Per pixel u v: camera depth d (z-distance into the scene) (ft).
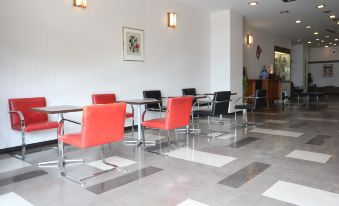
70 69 17.67
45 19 16.37
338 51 62.95
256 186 9.78
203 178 10.61
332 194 9.04
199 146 15.66
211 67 30.12
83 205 8.50
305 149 14.80
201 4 26.35
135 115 21.94
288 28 39.45
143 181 10.37
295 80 58.85
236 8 27.91
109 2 19.74
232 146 15.60
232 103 29.35
